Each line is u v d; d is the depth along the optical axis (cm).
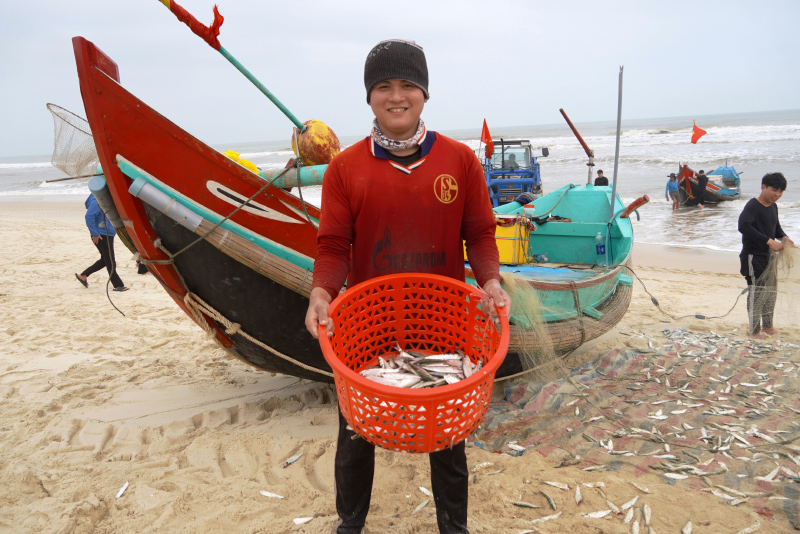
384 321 228
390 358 218
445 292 219
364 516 244
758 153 3275
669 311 722
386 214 201
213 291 343
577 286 441
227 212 316
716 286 886
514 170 1475
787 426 362
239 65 295
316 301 189
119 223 330
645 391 432
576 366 501
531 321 377
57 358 531
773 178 575
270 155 8150
